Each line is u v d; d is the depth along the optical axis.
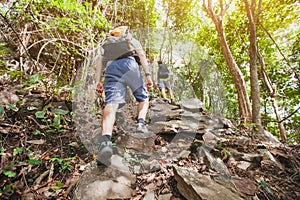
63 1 3.09
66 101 2.62
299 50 8.38
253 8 4.80
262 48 8.83
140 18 6.33
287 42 9.00
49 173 1.74
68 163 1.82
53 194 1.58
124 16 5.97
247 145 2.54
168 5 7.50
